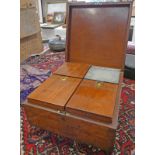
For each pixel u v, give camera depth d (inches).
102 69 52.6
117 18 51.3
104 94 39.8
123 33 51.4
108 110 34.8
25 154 42.3
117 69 52.5
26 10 95.8
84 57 58.1
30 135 47.6
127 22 50.3
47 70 85.2
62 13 139.7
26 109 41.9
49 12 144.3
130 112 55.7
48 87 43.5
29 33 100.5
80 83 44.7
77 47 58.3
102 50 55.1
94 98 38.5
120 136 46.8
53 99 39.0
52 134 47.8
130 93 65.8
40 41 115.6
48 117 40.0
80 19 55.8
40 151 43.1
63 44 115.4
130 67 74.1
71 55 59.8
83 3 53.6
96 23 54.1
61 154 42.3
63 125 39.4
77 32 57.1
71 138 41.4
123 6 50.0
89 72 50.5
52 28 131.1
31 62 98.6
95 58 56.6
